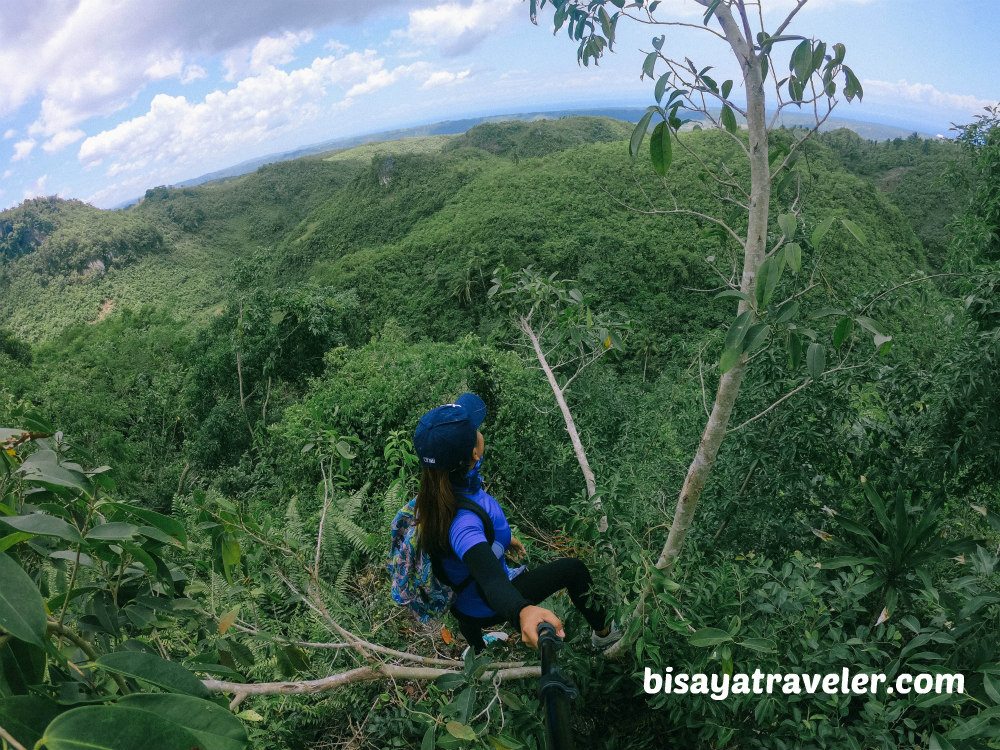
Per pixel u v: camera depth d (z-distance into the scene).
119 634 1.15
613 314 3.54
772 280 1.37
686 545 2.49
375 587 3.65
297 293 22.38
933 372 2.64
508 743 1.50
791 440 2.68
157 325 53.03
